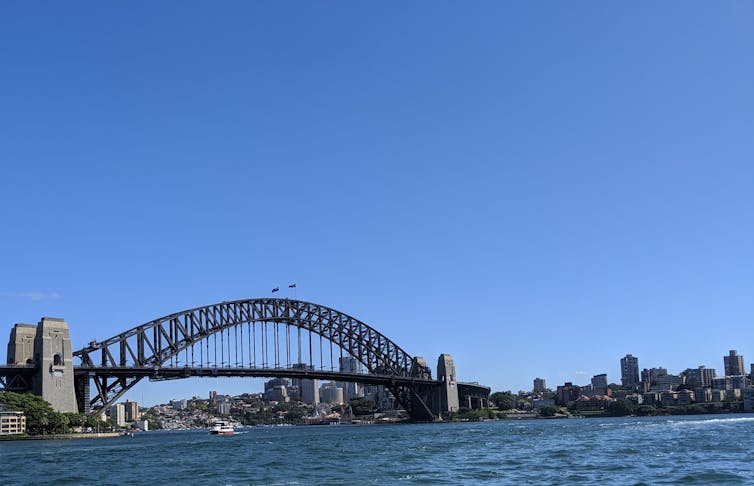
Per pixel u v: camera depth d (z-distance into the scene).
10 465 115.88
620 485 79.19
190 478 93.25
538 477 86.50
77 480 94.12
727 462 98.19
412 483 83.00
